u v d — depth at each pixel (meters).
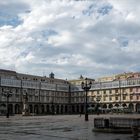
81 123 47.72
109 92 164.62
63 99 181.62
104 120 29.50
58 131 30.38
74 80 192.88
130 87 154.75
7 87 148.38
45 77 184.25
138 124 27.09
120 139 22.06
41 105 166.50
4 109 145.25
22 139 22.73
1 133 28.27
